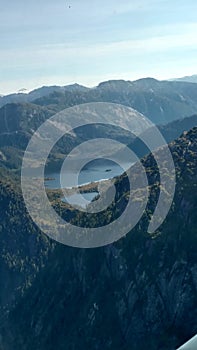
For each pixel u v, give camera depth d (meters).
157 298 120.00
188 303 113.25
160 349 111.06
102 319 131.12
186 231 123.38
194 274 115.12
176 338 110.69
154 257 126.12
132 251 133.50
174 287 117.12
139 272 127.62
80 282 150.50
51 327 149.50
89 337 131.12
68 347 135.75
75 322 140.62
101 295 136.62
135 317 121.94
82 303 143.38
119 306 128.38
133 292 126.06
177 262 119.69
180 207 132.38
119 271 134.50
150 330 117.94
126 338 121.44
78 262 156.25
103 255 144.75
